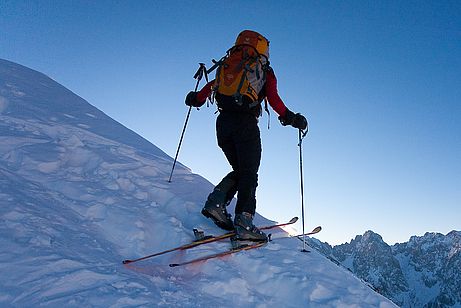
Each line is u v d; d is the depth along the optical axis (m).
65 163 5.33
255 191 4.68
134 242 4.10
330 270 4.38
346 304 3.77
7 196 3.76
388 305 4.03
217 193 4.84
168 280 3.47
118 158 6.00
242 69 4.61
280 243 4.88
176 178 6.14
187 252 4.14
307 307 3.72
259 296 3.75
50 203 4.09
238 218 4.52
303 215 4.87
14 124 6.04
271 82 4.69
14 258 2.92
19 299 2.58
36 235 3.27
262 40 4.72
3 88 7.70
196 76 5.16
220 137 4.81
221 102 4.71
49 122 6.63
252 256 4.29
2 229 3.21
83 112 8.20
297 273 4.08
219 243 4.46
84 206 4.34
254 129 4.71
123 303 2.78
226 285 3.70
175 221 4.57
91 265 3.18
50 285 2.78
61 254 3.15
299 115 4.75
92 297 2.74
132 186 5.26
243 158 4.66
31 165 4.87
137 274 3.35
